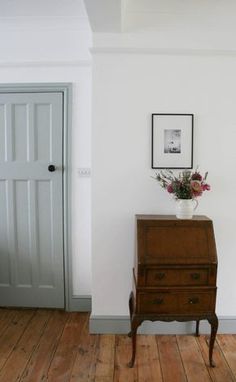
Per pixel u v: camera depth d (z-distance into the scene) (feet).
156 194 7.52
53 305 8.90
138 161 7.47
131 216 7.58
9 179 8.59
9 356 6.81
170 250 6.36
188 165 7.46
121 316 7.77
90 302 8.77
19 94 8.36
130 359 6.73
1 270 8.90
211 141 7.43
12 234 8.73
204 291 6.35
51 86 8.25
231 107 7.36
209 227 6.61
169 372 6.33
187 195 6.82
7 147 8.51
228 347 7.19
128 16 7.12
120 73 7.28
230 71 7.29
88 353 6.93
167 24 7.18
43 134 8.43
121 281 7.72
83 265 8.71
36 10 7.34
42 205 8.63
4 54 8.21
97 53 7.23
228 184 7.51
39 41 8.15
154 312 6.41
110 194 7.54
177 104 7.36
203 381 6.10
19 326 8.04
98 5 5.81
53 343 7.30
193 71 7.29
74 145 8.39
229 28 7.18
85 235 8.62
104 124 7.38
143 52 7.22
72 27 8.07
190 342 7.41
